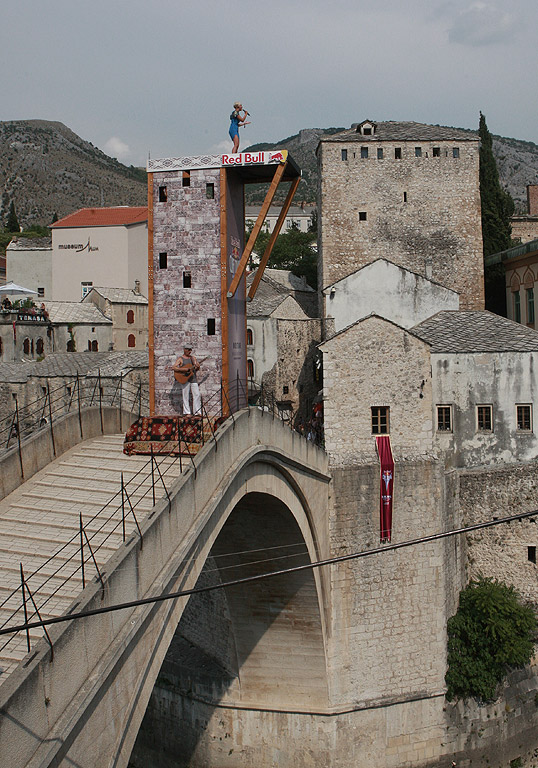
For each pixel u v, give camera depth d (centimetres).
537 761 3522
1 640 1434
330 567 3303
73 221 8525
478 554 3712
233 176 2691
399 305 4941
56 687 1255
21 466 2103
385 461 3347
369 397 3388
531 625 3488
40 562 1688
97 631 1398
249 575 3161
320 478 3203
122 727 1480
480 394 3731
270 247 2847
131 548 1548
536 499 3722
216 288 2600
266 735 3359
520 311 5550
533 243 5262
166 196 2641
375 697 3353
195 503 1923
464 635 3466
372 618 3353
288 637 3269
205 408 2595
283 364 5325
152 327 2648
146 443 2306
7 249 8969
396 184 5591
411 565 3394
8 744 1117
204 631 3591
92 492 2027
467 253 5603
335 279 5591
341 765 3291
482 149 6438
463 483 3681
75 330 6331
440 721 3406
